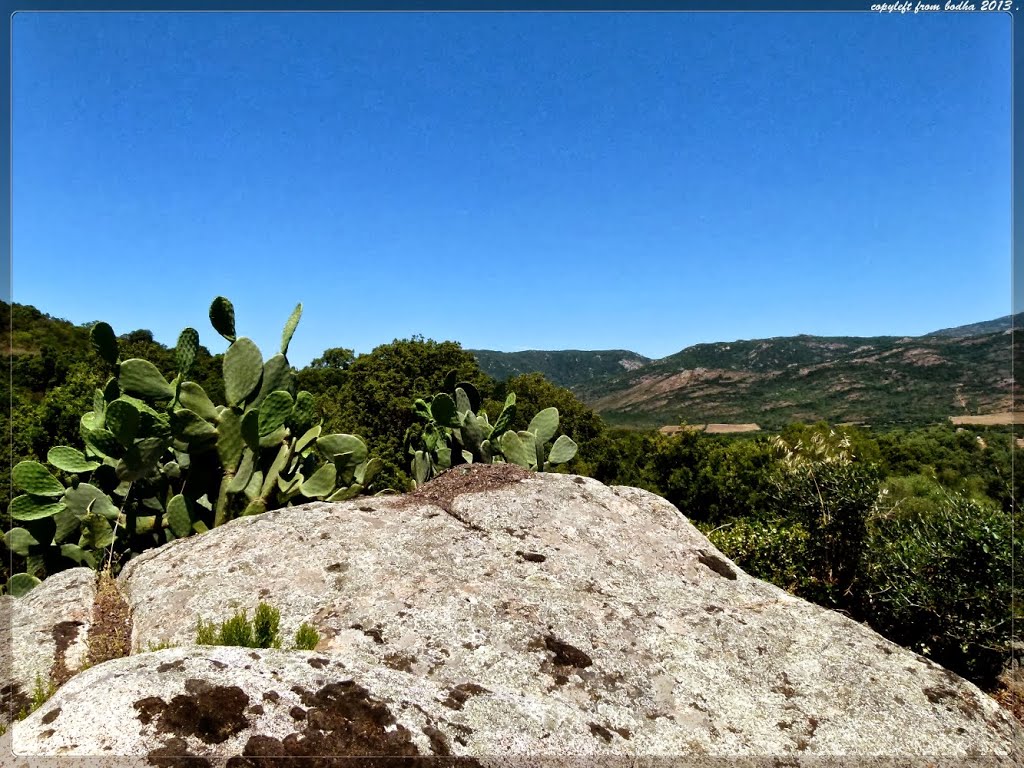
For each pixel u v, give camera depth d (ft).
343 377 124.06
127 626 11.27
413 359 74.59
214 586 11.93
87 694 6.57
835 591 22.70
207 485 17.08
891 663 11.82
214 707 6.55
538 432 23.89
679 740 9.34
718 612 13.08
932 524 21.36
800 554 23.34
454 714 8.09
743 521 26.61
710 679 10.86
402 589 12.01
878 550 21.70
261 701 6.82
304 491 17.74
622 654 11.06
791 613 13.55
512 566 13.41
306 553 13.05
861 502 22.27
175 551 13.91
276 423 17.15
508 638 10.90
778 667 11.43
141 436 15.44
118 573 14.34
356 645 10.25
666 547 15.85
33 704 8.43
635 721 9.58
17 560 16.99
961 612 19.40
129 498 16.71
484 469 18.39
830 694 10.84
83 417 17.39
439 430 22.34
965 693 11.16
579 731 8.71
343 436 18.75
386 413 71.26
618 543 15.34
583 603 12.36
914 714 10.49
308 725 6.72
